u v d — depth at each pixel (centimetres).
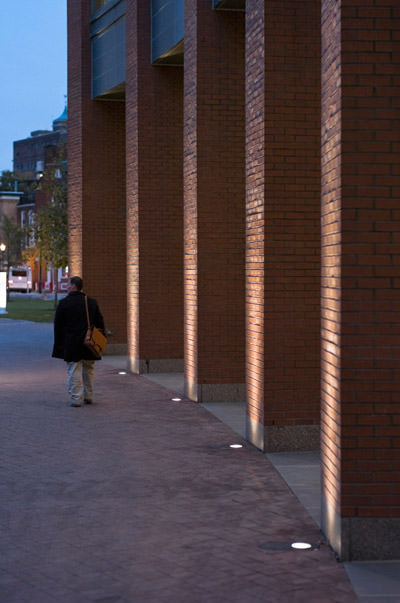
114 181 2212
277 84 1001
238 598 545
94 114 2189
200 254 1382
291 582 575
